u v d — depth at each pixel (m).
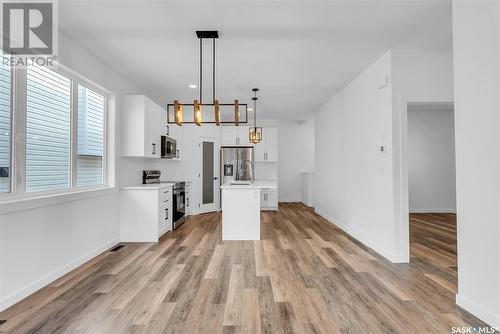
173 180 6.73
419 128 7.13
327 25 2.85
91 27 2.88
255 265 3.26
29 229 2.50
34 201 2.52
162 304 2.31
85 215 3.38
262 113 7.47
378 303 2.34
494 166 1.99
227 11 2.59
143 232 4.35
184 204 6.04
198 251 3.83
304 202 8.88
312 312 2.19
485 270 2.06
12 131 2.41
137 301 2.37
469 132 2.20
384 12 2.62
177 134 6.63
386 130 3.55
